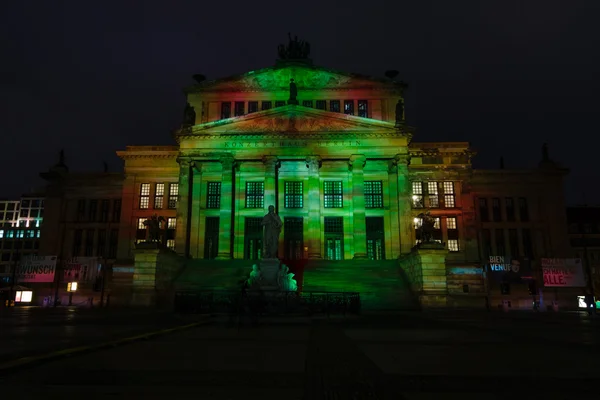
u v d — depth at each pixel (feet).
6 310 137.59
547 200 240.12
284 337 49.78
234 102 223.71
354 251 195.31
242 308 79.30
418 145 227.20
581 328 69.77
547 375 26.84
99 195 247.70
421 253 144.05
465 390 22.49
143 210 227.81
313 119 203.62
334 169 211.41
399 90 222.48
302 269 169.89
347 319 86.38
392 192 205.16
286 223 207.31
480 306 186.70
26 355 32.65
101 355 34.58
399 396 20.22
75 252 241.96
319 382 23.47
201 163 208.13
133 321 77.56
